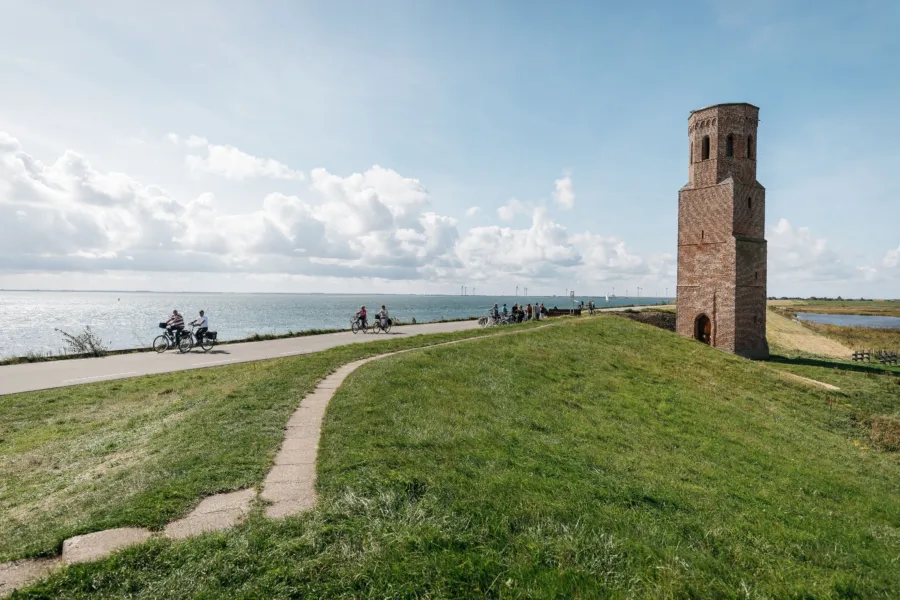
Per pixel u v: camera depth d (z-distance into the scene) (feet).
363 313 126.21
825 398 90.99
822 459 55.72
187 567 16.06
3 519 22.61
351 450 27.68
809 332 226.38
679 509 30.07
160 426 36.88
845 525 35.29
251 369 60.85
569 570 18.69
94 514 21.08
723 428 58.59
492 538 20.17
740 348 145.69
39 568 16.84
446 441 32.37
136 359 76.18
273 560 16.66
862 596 22.52
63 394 50.34
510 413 44.93
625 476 34.42
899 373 134.72
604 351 91.66
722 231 147.02
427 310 578.66
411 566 16.93
